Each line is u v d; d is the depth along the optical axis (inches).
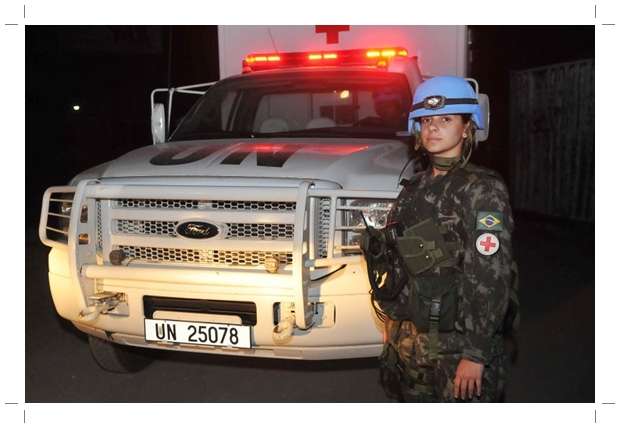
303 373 164.2
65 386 155.7
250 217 124.8
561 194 372.5
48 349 180.5
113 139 663.8
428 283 94.2
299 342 125.9
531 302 219.5
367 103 185.0
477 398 97.5
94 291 133.6
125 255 134.6
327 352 127.6
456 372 94.7
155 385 157.0
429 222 94.3
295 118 194.1
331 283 123.8
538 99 386.0
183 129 187.8
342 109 188.4
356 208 124.1
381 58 209.5
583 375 159.3
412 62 192.5
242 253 128.1
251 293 122.9
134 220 133.0
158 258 133.2
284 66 220.2
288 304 123.9
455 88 96.8
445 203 95.0
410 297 95.7
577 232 343.9
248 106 196.5
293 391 153.7
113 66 667.4
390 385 106.7
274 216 123.9
